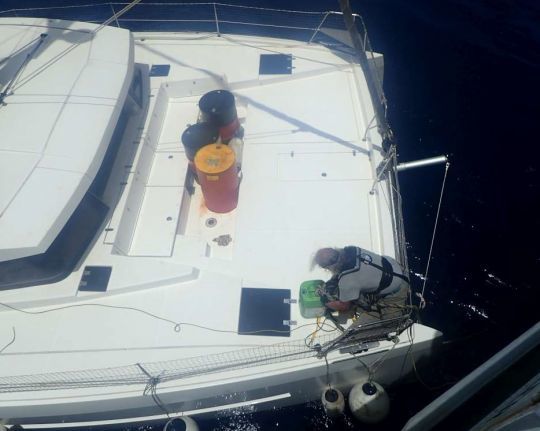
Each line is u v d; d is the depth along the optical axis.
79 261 4.58
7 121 4.62
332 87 6.30
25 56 5.29
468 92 7.27
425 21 8.41
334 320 4.22
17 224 3.96
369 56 6.29
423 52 7.90
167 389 3.98
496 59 7.73
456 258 5.60
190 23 8.61
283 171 5.47
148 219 5.14
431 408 3.11
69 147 4.42
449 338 5.03
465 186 6.20
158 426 4.64
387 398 4.41
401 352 4.22
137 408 4.21
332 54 6.60
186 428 4.05
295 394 4.53
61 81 4.98
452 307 5.25
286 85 6.38
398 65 7.72
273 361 4.08
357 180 5.33
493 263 5.54
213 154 4.75
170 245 4.91
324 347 3.96
